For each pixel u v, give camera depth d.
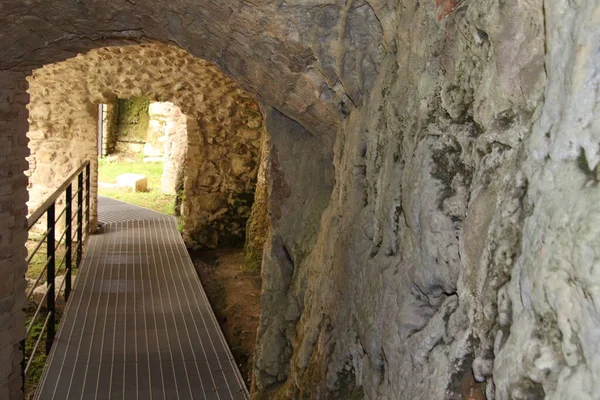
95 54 6.87
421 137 1.73
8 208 3.34
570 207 1.04
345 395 2.32
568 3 1.09
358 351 2.23
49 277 4.43
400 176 1.93
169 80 7.02
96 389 3.69
